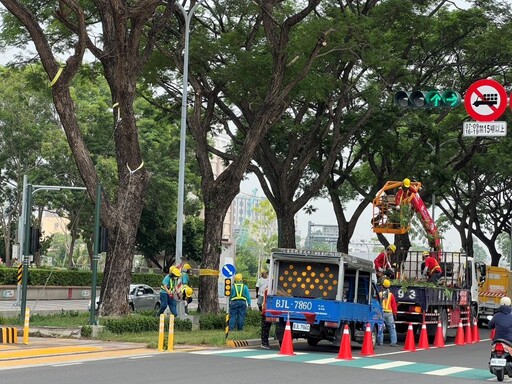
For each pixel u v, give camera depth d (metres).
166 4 31.11
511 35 40.91
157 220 73.38
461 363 23.52
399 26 38.97
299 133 41.19
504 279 46.50
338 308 24.77
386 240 43.72
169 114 41.72
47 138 58.78
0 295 53.66
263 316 25.39
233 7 37.28
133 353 21.58
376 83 39.66
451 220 62.22
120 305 29.09
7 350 21.03
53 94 27.61
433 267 33.19
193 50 34.25
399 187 32.41
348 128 40.94
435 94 23.88
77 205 65.50
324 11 39.28
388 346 29.22
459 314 35.53
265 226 116.94
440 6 40.56
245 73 33.53
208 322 30.17
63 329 25.81
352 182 45.69
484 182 59.12
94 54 29.39
